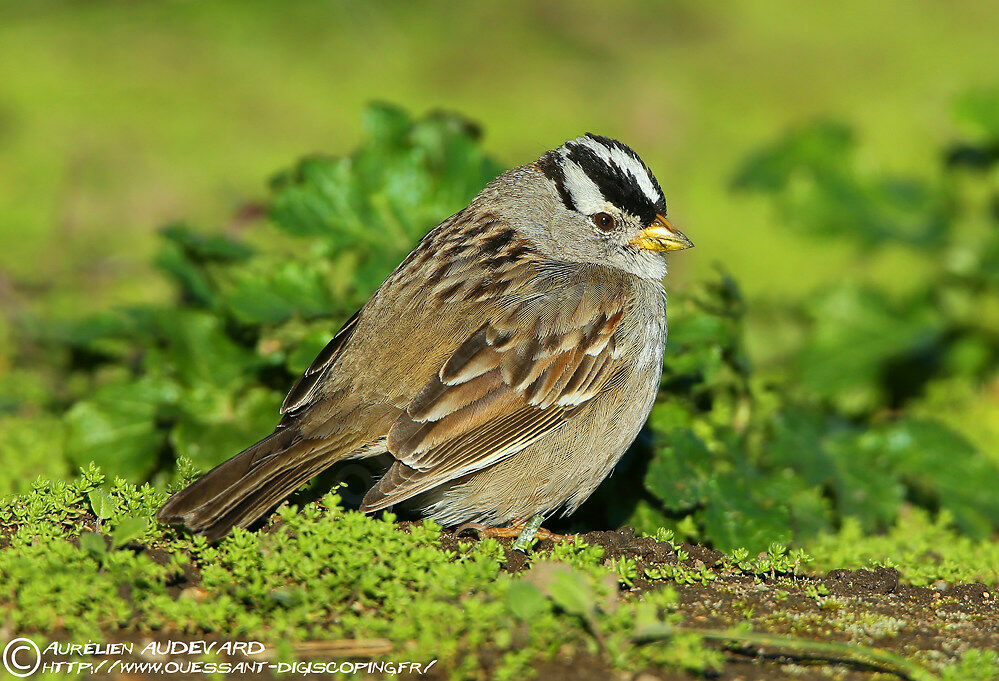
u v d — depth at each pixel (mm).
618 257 9500
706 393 10758
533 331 8531
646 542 8453
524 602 6363
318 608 6848
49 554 6926
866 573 8273
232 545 7258
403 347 8453
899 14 28375
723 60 25156
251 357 10484
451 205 11312
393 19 25750
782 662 6805
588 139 9594
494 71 24297
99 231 17453
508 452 8398
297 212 11031
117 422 10445
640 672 6332
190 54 24922
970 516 10695
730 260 17953
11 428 11836
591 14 27141
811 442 10617
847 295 14617
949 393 14000
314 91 23438
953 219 14672
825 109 22703
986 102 14375
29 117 21484
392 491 7973
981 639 7246
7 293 13656
